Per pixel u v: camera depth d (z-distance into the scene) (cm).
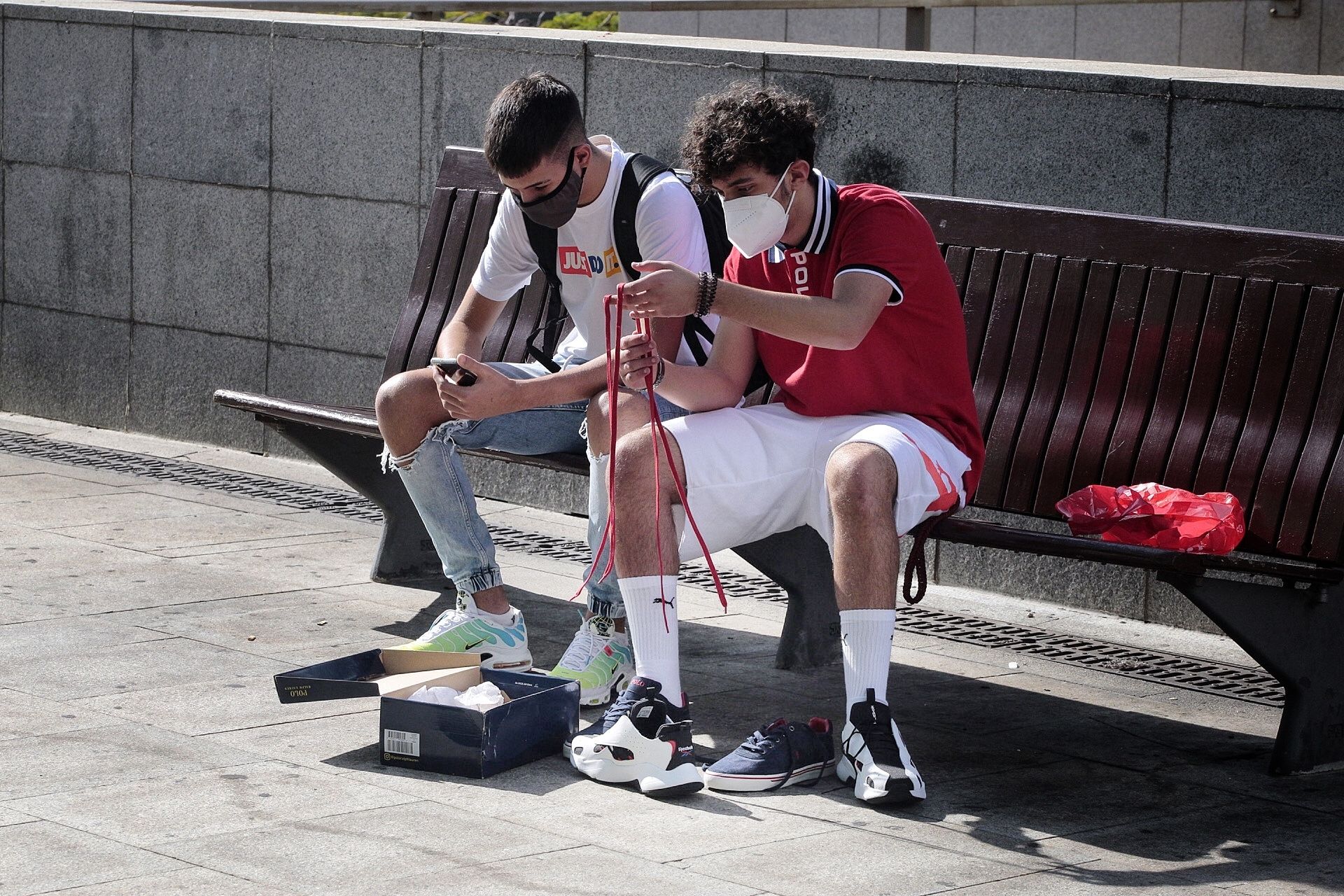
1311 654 556
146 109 1044
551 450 656
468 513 634
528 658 642
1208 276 609
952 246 673
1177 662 691
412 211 940
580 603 756
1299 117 683
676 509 550
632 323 614
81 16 1062
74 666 631
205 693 606
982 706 629
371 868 458
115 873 450
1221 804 532
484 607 638
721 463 549
